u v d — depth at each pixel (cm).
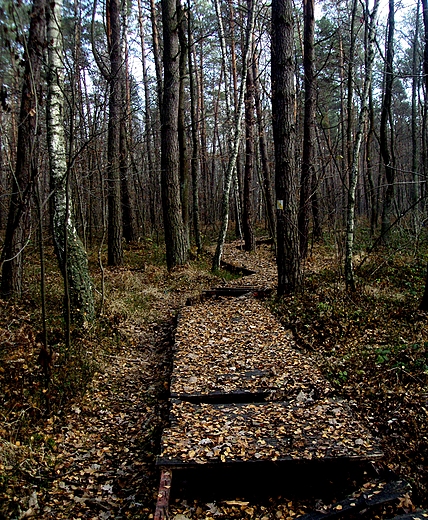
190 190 2905
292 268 1012
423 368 581
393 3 1619
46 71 707
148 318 957
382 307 876
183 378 605
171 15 1348
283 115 985
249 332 796
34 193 531
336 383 584
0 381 550
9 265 870
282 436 456
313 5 1401
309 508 392
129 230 2020
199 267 1438
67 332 643
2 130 561
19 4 514
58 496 418
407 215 2098
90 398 596
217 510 394
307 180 1423
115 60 1288
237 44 2150
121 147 1719
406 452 440
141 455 484
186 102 3234
